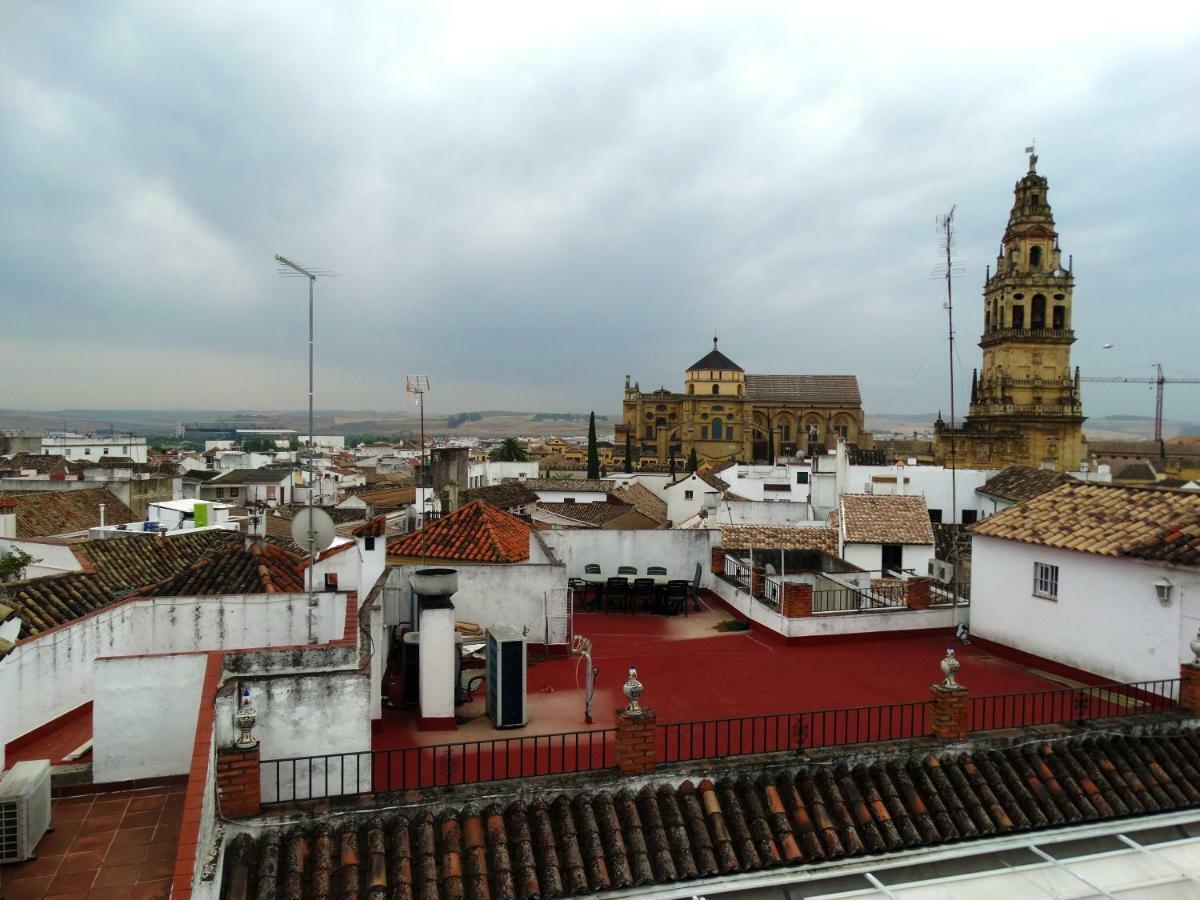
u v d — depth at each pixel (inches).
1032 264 3292.3
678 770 457.4
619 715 458.0
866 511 1208.8
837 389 5132.9
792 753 483.2
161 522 1509.6
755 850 428.1
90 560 970.7
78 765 475.5
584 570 1043.3
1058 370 3265.3
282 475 3083.2
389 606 738.2
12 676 551.5
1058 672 705.0
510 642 573.3
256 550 809.5
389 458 5191.9
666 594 935.0
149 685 451.2
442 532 940.6
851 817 456.4
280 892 367.9
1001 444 3181.6
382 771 493.7
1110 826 480.1
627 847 418.3
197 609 669.3
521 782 438.9
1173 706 580.7
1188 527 626.5
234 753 396.8
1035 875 436.5
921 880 428.5
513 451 4301.2
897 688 675.4
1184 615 594.9
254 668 463.8
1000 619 775.1
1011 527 768.3
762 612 844.0
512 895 384.2
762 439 4970.5
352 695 443.5
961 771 494.6
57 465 2834.6
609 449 5270.7
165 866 365.4
